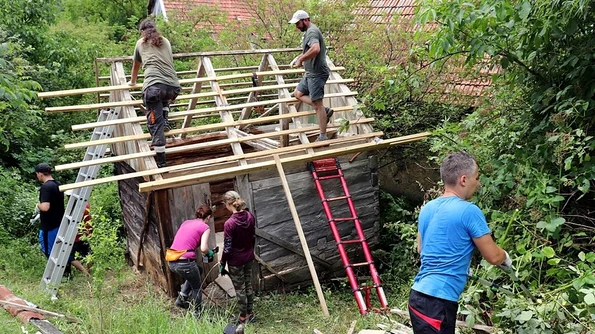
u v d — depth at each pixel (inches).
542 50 201.5
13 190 354.3
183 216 250.4
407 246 288.8
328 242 285.9
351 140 281.1
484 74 273.3
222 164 256.8
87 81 490.0
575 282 147.7
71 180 424.2
